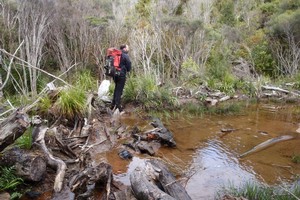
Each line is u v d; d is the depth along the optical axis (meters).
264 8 19.42
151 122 6.75
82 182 3.84
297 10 14.48
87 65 10.34
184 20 12.04
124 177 4.35
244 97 10.79
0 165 3.87
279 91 11.23
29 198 3.68
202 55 12.04
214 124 7.27
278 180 4.47
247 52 14.61
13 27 9.11
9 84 8.18
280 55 14.31
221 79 11.54
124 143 5.60
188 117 7.82
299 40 14.30
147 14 13.49
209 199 3.86
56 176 3.94
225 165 4.98
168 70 11.10
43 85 8.12
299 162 5.13
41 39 8.97
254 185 4.09
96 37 10.56
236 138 6.30
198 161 5.07
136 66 10.28
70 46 10.47
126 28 11.43
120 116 7.27
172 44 11.77
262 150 5.67
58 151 4.77
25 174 3.79
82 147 5.09
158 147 5.58
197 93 10.02
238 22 19.36
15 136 3.75
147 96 8.50
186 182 4.32
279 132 6.80
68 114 6.02
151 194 3.18
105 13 11.84
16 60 8.66
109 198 3.69
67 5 10.54
